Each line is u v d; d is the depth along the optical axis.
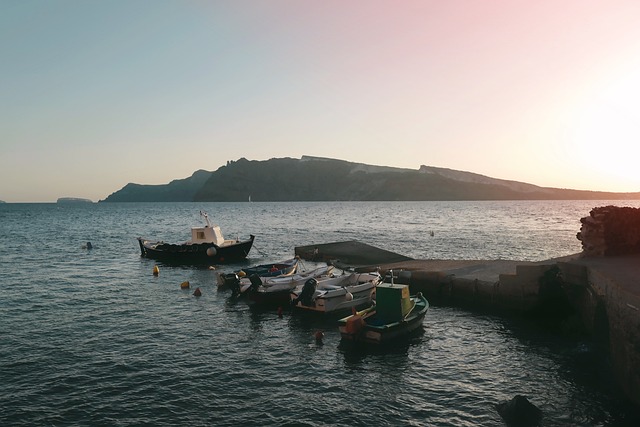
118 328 23.42
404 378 17.09
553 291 24.75
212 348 20.47
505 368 17.91
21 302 29.05
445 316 25.58
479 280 28.08
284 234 80.81
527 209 193.88
